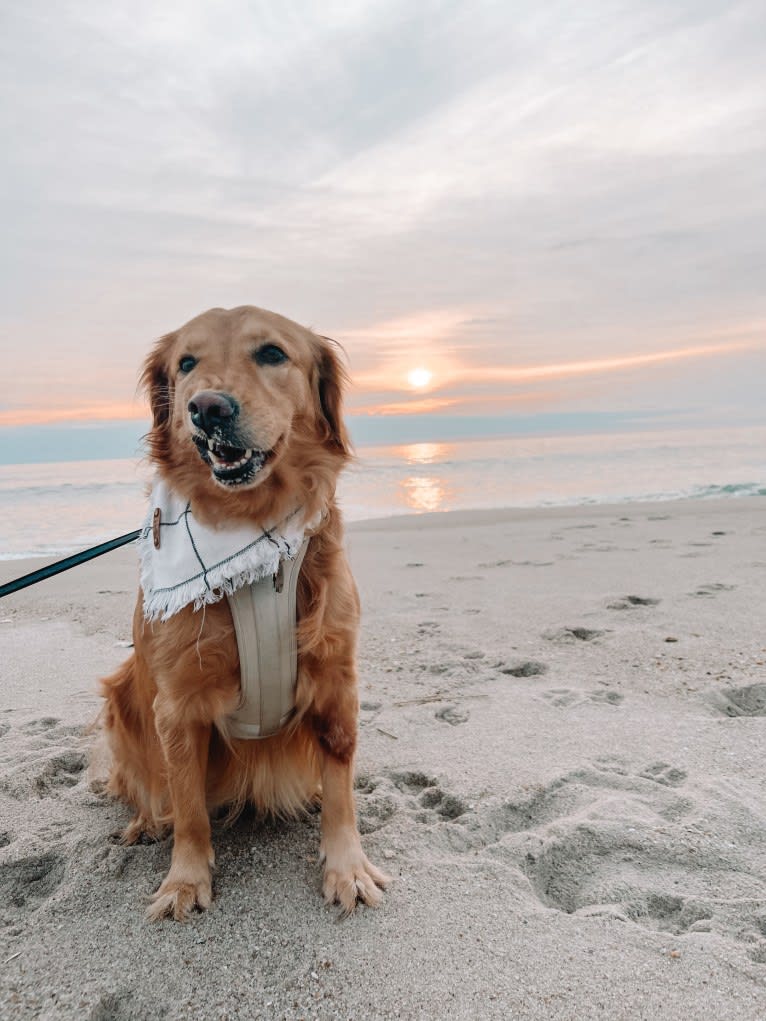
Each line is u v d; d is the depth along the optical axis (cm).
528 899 81
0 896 87
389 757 117
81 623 209
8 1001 69
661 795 100
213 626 86
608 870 86
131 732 102
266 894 85
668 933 75
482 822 97
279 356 98
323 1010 67
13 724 136
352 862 87
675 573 232
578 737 119
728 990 66
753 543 280
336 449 104
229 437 86
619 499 533
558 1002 66
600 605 198
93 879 88
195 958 75
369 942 75
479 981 69
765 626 169
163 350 106
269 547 87
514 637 175
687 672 145
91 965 74
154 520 95
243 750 98
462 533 358
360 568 273
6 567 309
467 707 135
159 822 97
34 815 105
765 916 76
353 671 94
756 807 96
